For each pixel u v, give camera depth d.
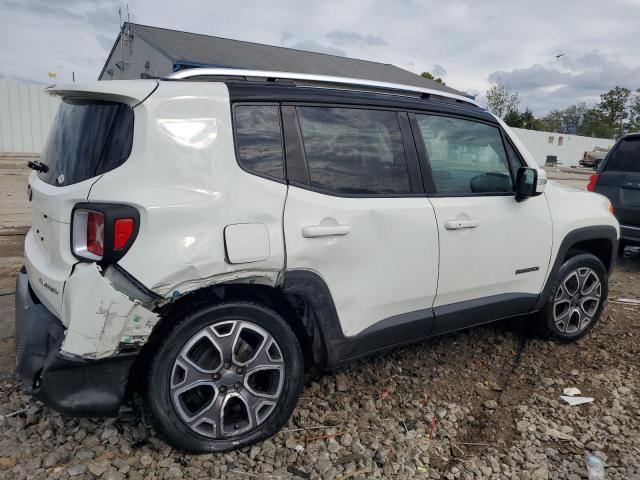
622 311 4.89
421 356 3.77
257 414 2.59
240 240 2.40
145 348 2.41
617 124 62.41
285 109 2.68
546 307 3.89
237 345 2.55
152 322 2.25
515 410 3.12
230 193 2.42
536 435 2.86
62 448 2.52
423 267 3.07
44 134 19.83
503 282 3.52
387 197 2.95
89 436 2.63
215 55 18.84
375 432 2.82
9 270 5.54
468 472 2.54
